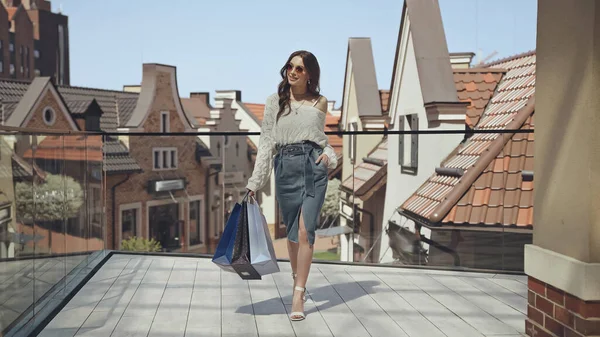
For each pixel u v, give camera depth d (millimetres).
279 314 3658
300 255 3617
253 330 3336
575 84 2725
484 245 7664
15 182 3219
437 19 12836
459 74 12992
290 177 3680
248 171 16688
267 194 7758
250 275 3684
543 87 3053
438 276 4805
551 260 2893
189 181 15305
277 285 4434
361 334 3275
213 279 4625
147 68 28109
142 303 3902
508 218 7855
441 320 3551
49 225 3896
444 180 8727
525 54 13422
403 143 8766
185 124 30188
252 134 5805
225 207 16078
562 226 2857
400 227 8516
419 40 12633
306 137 3674
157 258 5559
